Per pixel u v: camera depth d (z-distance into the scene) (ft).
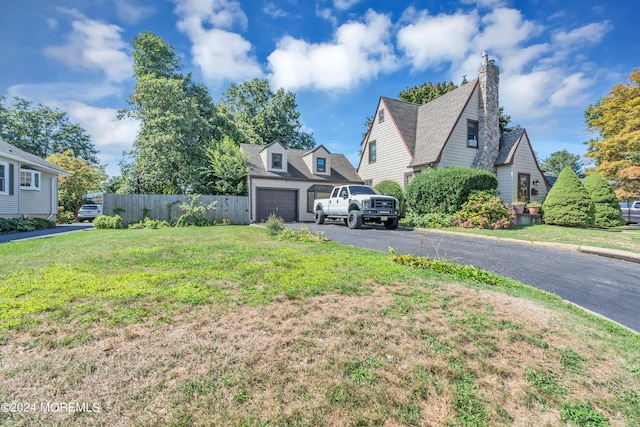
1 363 6.31
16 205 45.44
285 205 58.80
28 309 9.04
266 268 14.78
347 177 65.46
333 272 14.19
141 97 59.57
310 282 12.46
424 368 6.73
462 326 8.87
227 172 56.08
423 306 10.25
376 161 61.62
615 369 7.34
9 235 32.91
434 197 42.19
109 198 44.73
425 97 90.12
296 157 66.33
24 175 48.83
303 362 6.73
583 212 37.88
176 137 58.65
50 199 57.16
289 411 5.29
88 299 10.04
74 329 7.91
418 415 5.37
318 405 5.46
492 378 6.57
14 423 4.81
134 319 8.57
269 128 95.71
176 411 5.18
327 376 6.26
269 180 56.95
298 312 9.41
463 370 6.75
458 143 48.98
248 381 6.00
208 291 11.06
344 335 8.02
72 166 82.89
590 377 6.91
